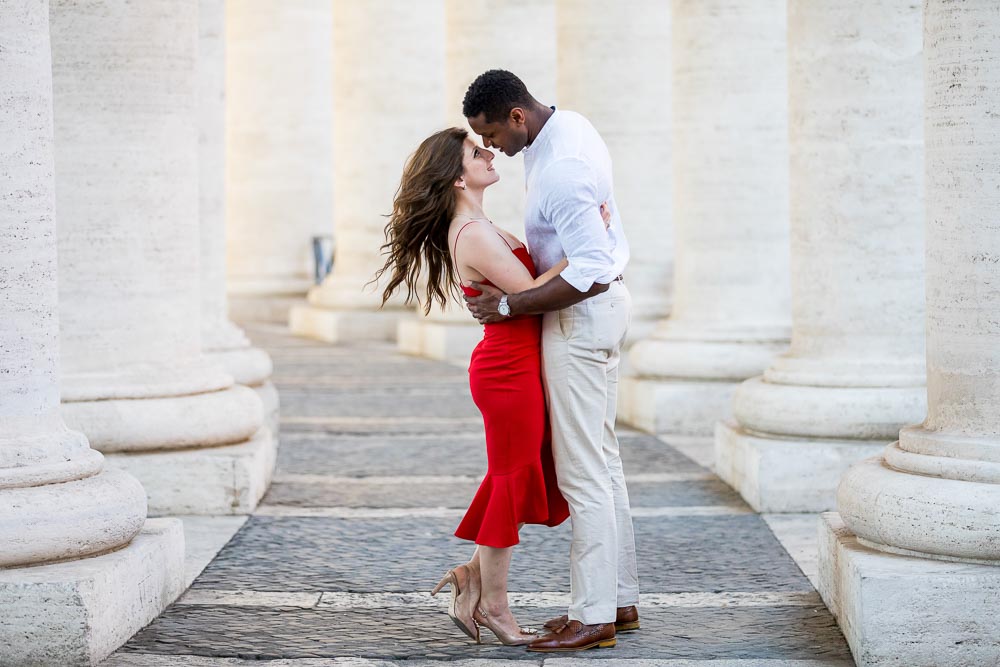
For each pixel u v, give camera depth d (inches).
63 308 412.8
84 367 417.1
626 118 781.3
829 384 433.1
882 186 427.5
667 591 337.1
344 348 989.2
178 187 423.8
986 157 288.8
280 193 1272.1
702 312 595.8
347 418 632.4
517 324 283.9
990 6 287.4
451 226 288.2
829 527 319.6
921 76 423.8
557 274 277.4
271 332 1149.7
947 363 298.7
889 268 431.2
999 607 272.2
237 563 363.6
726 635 300.4
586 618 289.6
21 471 290.7
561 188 273.4
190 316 433.7
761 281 589.6
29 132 292.8
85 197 410.0
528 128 281.0
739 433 458.0
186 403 424.8
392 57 1039.6
